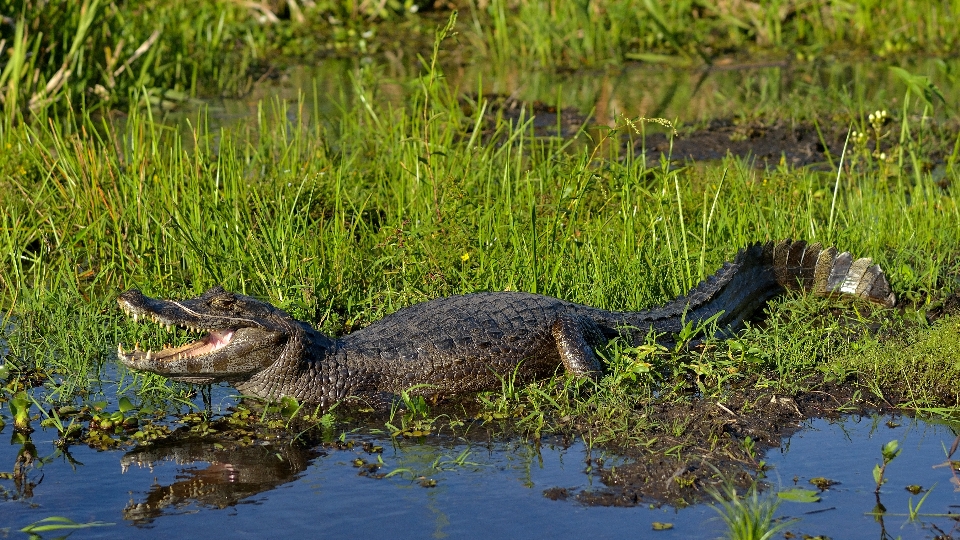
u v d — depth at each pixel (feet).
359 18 152.97
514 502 37.73
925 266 63.26
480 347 49.96
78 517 37.01
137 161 66.85
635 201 67.21
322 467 41.04
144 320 53.47
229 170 65.67
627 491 38.47
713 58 137.69
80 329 52.44
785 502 37.40
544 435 43.55
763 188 72.69
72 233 64.59
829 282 60.29
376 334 50.80
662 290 58.85
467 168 68.28
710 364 48.16
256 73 127.44
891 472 39.83
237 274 57.21
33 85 93.61
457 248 57.93
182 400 47.83
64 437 43.32
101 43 104.63
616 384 46.80
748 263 58.95
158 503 38.04
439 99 85.81
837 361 49.19
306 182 68.59
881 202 70.69
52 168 66.49
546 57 136.67
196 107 106.52
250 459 41.78
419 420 45.96
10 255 60.95
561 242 59.67
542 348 50.83
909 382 47.16
